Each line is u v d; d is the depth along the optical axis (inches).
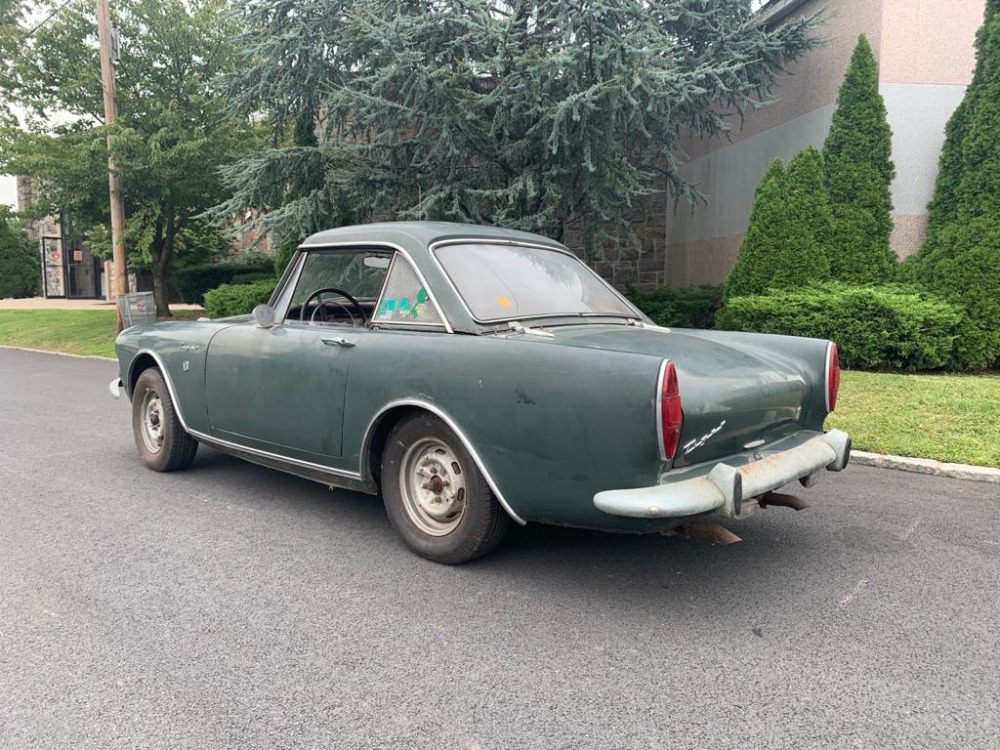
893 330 340.8
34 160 621.3
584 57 372.8
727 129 427.8
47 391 415.8
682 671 113.7
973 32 402.3
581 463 128.3
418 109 402.6
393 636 125.3
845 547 166.7
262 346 184.7
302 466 179.5
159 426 230.5
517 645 122.0
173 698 107.0
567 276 179.9
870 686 109.4
